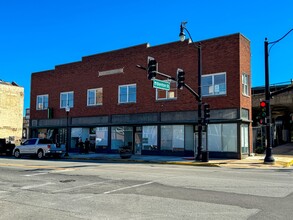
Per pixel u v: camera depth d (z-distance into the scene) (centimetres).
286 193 962
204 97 2669
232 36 2570
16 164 2050
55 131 3744
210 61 2662
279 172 1585
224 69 2589
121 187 1097
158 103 2928
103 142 3303
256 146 3173
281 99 3556
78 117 3519
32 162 2261
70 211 775
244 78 2648
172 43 2883
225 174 1454
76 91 3569
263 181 1208
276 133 4475
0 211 786
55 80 3784
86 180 1272
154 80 2016
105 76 3338
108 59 3331
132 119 3088
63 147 2914
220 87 2603
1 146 3369
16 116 5972
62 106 3688
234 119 2506
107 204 843
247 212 739
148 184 1151
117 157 2731
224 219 682
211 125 2627
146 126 2998
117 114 3203
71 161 2425
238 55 2531
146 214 734
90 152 3391
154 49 2998
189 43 2784
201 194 955
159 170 1634
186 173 1490
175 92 2836
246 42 2683
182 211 755
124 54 3212
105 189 1065
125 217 711
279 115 4762
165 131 2877
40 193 1014
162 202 855
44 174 1474
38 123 3894
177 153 2792
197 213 735
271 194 948
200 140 2298
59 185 1162
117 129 3209
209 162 2205
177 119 2802
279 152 3003
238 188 1051
